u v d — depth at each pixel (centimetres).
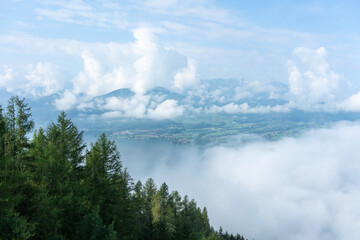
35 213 1883
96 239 1886
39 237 1864
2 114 2244
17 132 2519
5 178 1786
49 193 2130
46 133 2792
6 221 1453
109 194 2719
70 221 2255
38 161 2191
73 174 2652
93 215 2039
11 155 2195
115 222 2723
